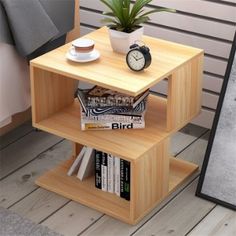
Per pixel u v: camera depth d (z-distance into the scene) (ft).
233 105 10.44
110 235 10.07
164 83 12.52
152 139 10.17
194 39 12.00
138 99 10.37
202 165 10.77
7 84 10.96
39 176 11.32
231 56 10.41
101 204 10.52
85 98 10.55
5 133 12.14
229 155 10.52
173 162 11.51
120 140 10.17
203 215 10.46
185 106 10.58
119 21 10.42
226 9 11.51
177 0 11.90
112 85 9.60
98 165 10.68
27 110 12.10
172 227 10.23
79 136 10.33
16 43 10.78
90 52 10.24
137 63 9.83
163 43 10.67
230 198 10.57
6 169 11.48
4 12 10.61
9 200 10.77
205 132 12.44
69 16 11.68
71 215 10.46
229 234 10.12
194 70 10.50
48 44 11.46
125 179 10.46
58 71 10.03
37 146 12.07
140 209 10.25
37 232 10.07
